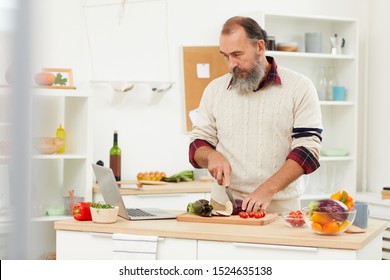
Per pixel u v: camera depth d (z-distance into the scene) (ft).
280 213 9.04
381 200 15.70
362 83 17.72
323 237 6.92
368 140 17.62
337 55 16.35
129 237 7.55
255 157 9.05
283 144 9.04
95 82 14.47
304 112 8.84
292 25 16.80
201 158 9.20
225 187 8.63
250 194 8.41
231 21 8.79
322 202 7.12
